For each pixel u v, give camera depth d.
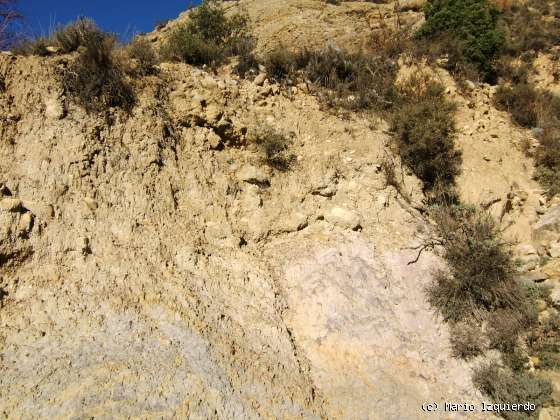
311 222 6.74
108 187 5.66
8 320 4.27
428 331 5.89
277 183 7.01
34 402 3.71
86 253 4.98
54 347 4.14
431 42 11.65
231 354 4.73
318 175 7.21
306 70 9.23
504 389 5.36
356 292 5.98
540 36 14.37
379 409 5.00
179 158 6.54
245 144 7.26
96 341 4.27
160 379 4.15
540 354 5.86
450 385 5.45
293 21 14.29
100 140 5.95
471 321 6.09
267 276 5.91
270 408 4.46
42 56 6.43
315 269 6.14
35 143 5.53
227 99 7.55
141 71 7.07
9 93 5.77
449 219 7.34
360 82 9.38
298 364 5.13
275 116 7.82
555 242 7.52
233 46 9.62
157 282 5.04
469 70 11.16
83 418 3.68
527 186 9.13
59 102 5.90
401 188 7.75
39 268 4.72
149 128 6.41
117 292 4.76
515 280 6.53
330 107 8.55
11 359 3.98
